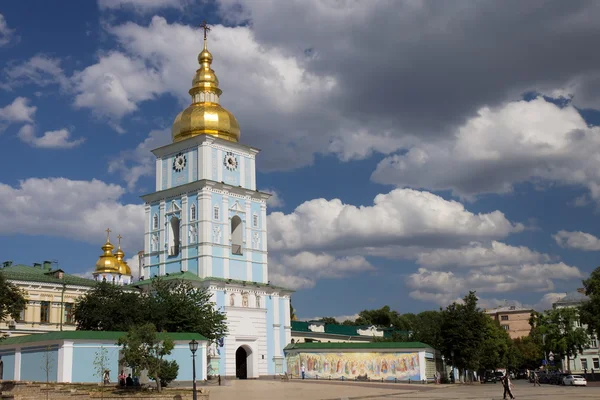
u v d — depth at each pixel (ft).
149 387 190.08
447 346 315.17
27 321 261.65
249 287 299.58
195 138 307.78
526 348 517.96
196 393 163.12
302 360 301.22
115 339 212.64
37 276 268.82
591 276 322.34
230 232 306.96
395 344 285.23
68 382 194.90
